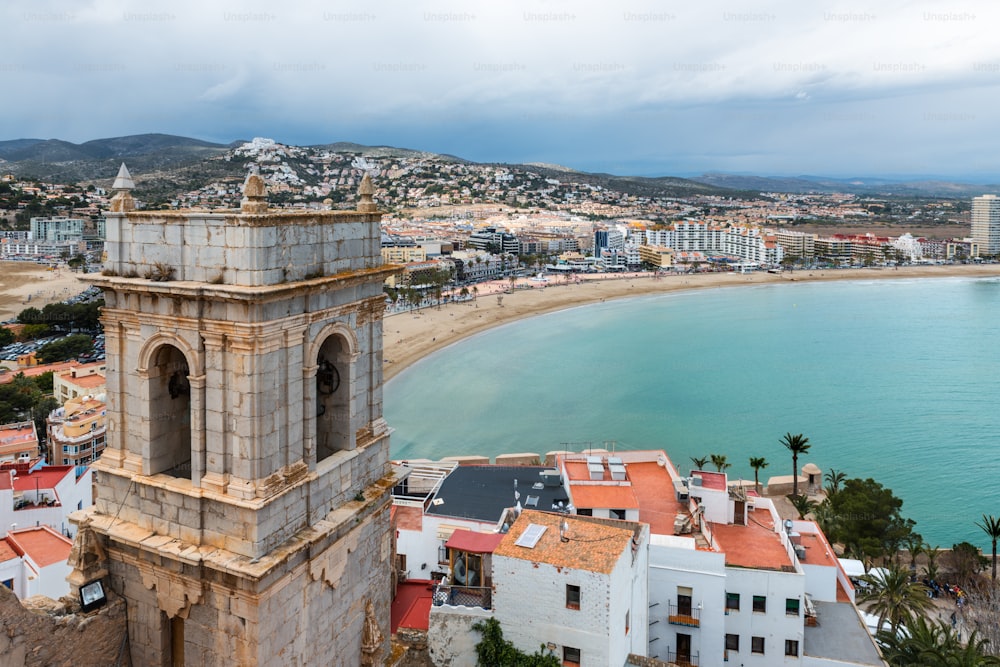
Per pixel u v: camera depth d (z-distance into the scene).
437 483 75.69
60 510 80.88
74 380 151.00
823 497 119.12
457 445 158.75
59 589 60.16
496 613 43.38
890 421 176.12
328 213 27.27
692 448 157.62
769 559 58.28
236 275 24.16
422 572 65.62
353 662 30.39
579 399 196.12
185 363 27.30
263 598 24.92
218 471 25.02
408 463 86.62
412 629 45.84
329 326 27.53
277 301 24.72
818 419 178.38
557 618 42.38
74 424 117.25
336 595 28.91
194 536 25.42
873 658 54.44
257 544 24.58
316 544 27.14
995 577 93.81
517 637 43.12
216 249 24.48
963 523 120.75
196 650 26.03
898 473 142.88
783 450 156.12
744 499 65.31
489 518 66.44
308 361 26.52
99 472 27.14
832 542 96.31
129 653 27.17
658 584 54.69
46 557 61.19
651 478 74.56
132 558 26.42
